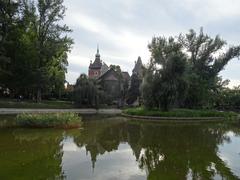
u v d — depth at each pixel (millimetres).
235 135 25078
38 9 48312
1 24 44188
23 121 24672
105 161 12867
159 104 45562
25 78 48500
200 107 57500
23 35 47594
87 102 59031
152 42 53000
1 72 44250
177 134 24000
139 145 17672
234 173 11242
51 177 9867
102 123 32438
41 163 11906
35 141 17703
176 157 14148
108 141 19016
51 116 25016
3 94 62469
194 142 19547
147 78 45531
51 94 71375
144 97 46125
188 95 54219
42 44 49094
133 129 27172
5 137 18984
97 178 9977
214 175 10867
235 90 88750
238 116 56250
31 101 56562
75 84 60812
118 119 39406
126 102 77812
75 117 26703
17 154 13633
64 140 18547
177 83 43719
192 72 54781
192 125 34438
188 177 10508
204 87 56188
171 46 52750
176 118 42875
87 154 14328
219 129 30406
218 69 58750
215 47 58562
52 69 51656
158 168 11781
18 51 47188
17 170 10688
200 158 14031
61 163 12062
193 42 59000
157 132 25062
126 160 13227
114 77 81375
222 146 18141
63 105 56250
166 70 44094
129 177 10297
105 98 62156
